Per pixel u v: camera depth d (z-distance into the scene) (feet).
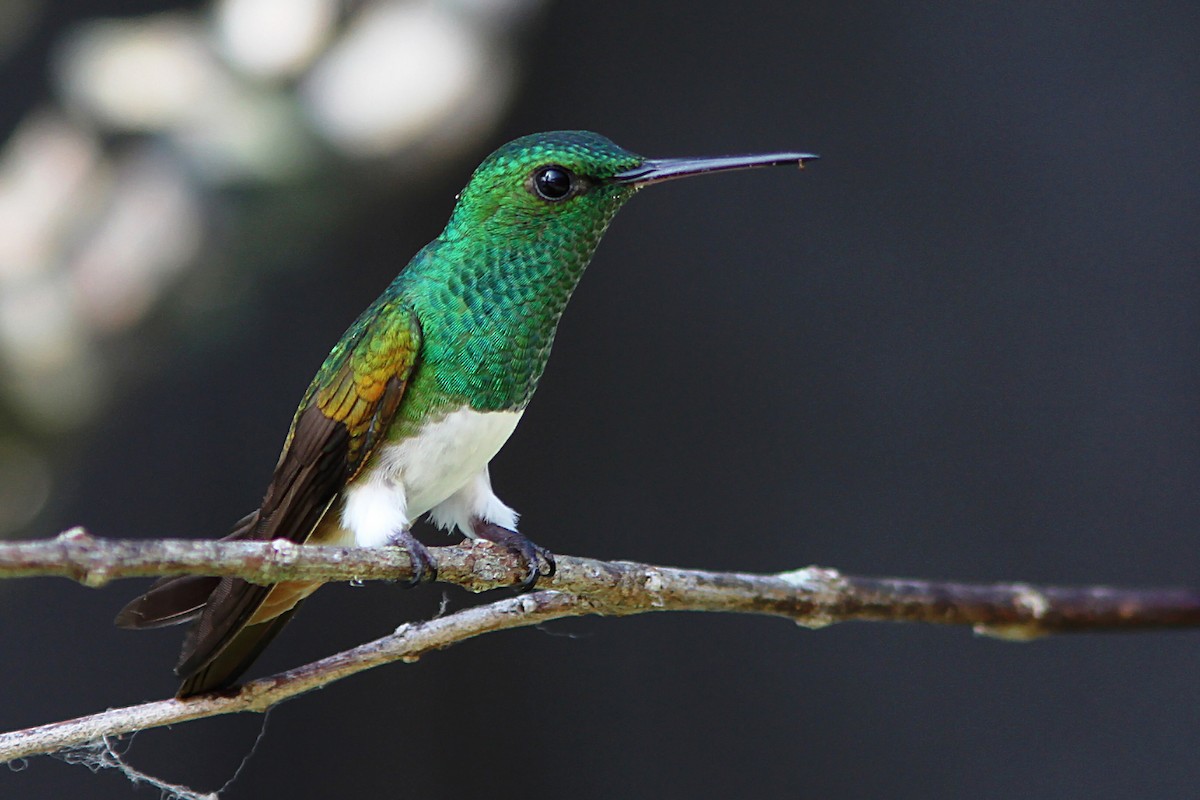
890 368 39.19
